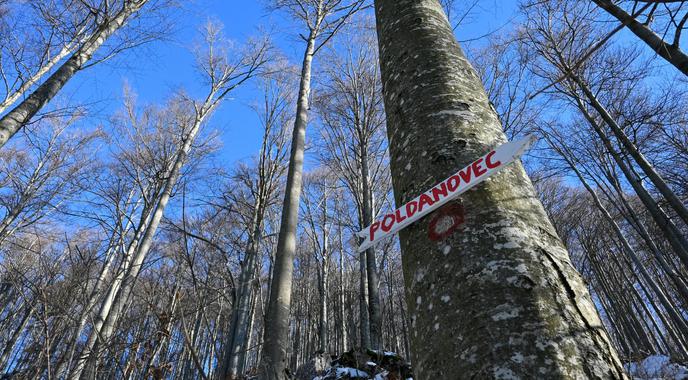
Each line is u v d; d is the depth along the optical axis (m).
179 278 3.06
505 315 0.83
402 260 1.17
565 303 0.86
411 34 1.73
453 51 1.63
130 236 11.04
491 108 1.46
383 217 1.28
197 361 1.75
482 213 1.02
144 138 12.05
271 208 12.38
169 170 11.52
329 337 16.09
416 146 1.30
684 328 11.41
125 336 2.93
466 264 0.95
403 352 15.02
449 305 0.92
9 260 3.46
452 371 0.83
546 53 10.54
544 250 0.96
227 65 12.66
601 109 9.78
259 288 4.05
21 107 4.93
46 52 7.06
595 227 16.70
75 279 3.63
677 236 9.80
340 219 15.69
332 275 17.55
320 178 17.59
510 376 0.75
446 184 1.13
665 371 7.38
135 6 6.85
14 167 12.09
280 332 3.63
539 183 15.84
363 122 12.98
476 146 1.21
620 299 16.77
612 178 12.45
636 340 14.66
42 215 9.97
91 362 2.84
